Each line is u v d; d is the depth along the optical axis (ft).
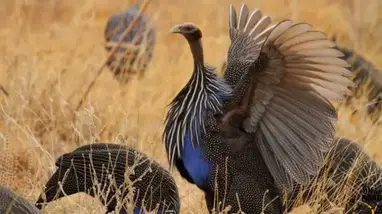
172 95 110.32
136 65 114.21
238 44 80.64
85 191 77.20
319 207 80.33
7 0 147.23
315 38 72.43
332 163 80.64
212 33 143.43
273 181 76.59
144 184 76.54
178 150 76.18
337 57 73.26
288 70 74.02
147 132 98.58
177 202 77.30
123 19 125.39
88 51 124.36
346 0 162.61
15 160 87.97
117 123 96.22
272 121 75.15
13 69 109.60
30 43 120.57
